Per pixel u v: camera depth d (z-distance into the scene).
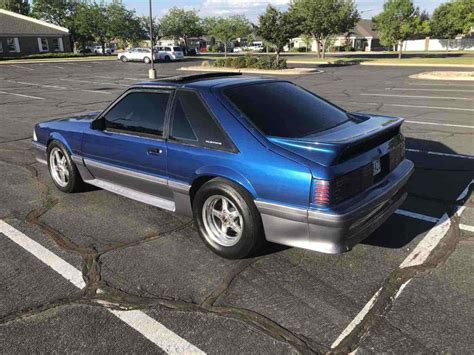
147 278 3.41
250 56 30.86
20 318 2.93
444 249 3.79
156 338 2.72
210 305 3.05
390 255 3.70
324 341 2.66
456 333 2.72
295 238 3.24
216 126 3.56
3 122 10.51
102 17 58.75
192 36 73.19
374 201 3.25
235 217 3.56
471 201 4.92
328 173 3.00
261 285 3.29
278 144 3.27
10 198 5.21
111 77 25.70
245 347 2.62
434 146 7.43
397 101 13.05
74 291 3.24
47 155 5.46
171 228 4.32
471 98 13.28
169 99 3.94
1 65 36.03
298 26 28.20
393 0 38.44
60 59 44.47
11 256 3.77
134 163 4.24
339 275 3.40
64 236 4.16
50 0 62.47
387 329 2.76
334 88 17.42
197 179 3.70
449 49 63.22
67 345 2.66
